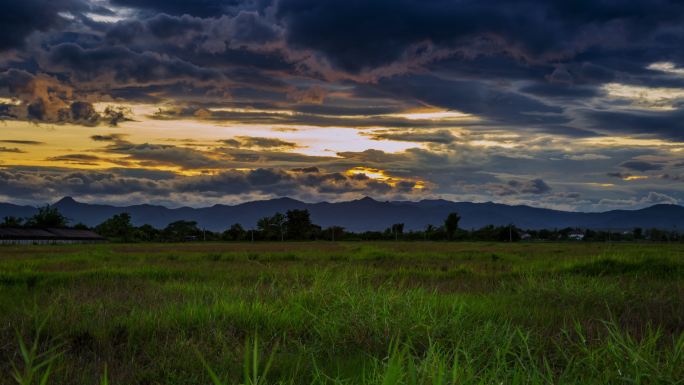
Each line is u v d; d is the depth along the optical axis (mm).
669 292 11898
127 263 24031
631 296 10883
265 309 8656
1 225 96000
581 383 4840
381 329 7336
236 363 6094
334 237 121125
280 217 121875
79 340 7371
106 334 7340
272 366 5953
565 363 5992
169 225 117562
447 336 6918
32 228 98625
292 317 8375
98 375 5672
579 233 152875
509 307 9914
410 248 51125
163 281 16219
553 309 9906
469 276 17312
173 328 7824
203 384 5500
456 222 114250
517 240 110812
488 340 6430
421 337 7016
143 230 112312
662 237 131000
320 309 8719
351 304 8281
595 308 10023
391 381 3545
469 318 8219
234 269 19406
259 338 7133
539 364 6059
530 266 19594
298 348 6777
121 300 10828
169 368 6008
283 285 13281
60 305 9398
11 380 5445
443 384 3928
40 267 21609
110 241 105938
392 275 16109
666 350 5105
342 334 7320
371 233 122688
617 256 19406
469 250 45094
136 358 6480
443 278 16906
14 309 9359
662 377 4391
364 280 14133
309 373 5859
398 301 8484
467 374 4410
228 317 8289
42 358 6246
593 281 12148
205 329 7562
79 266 22141
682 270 16953
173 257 29797
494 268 21344
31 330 7629
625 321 8758
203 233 119938
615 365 4793
